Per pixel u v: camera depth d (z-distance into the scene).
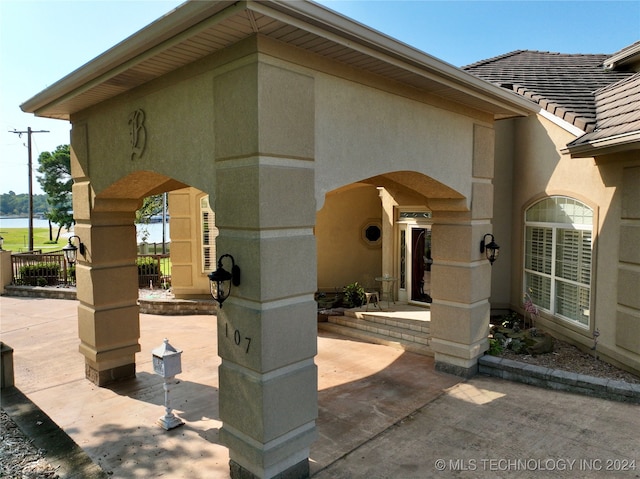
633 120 7.37
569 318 9.52
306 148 5.01
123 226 8.21
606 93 10.05
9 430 6.32
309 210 5.10
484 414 6.80
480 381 8.16
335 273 14.91
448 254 8.41
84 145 7.65
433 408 7.04
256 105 4.48
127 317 8.30
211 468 5.46
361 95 5.71
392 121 6.21
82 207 7.93
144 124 6.19
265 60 4.53
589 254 8.88
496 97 7.28
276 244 4.80
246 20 4.12
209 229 14.85
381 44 5.00
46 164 37.78
